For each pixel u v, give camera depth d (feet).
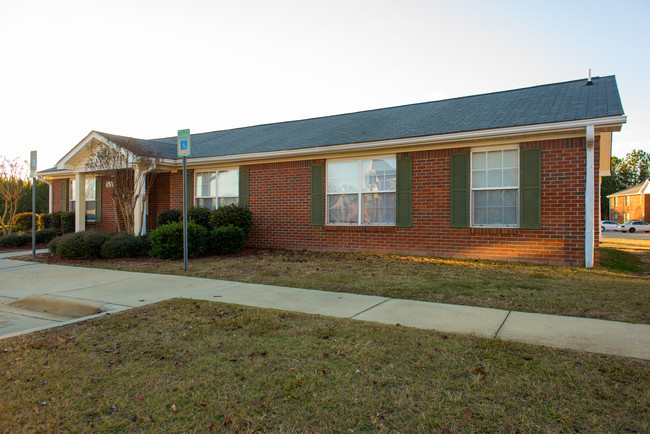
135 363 12.90
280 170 42.47
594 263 30.60
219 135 56.59
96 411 10.03
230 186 45.98
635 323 16.07
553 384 10.84
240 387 11.18
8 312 20.77
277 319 17.20
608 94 33.42
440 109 42.80
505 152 32.37
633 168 268.21
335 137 40.63
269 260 34.60
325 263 32.60
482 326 16.02
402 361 12.60
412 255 35.65
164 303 20.31
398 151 36.17
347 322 16.61
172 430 9.21
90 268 32.35
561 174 30.25
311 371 12.06
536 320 16.70
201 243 36.73
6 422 9.48
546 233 30.81
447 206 34.30
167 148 51.24
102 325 16.76
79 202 49.96
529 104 36.01
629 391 10.34
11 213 59.93
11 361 13.08
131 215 42.22
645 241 71.77
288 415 9.75
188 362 12.91
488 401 10.12
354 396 10.56
